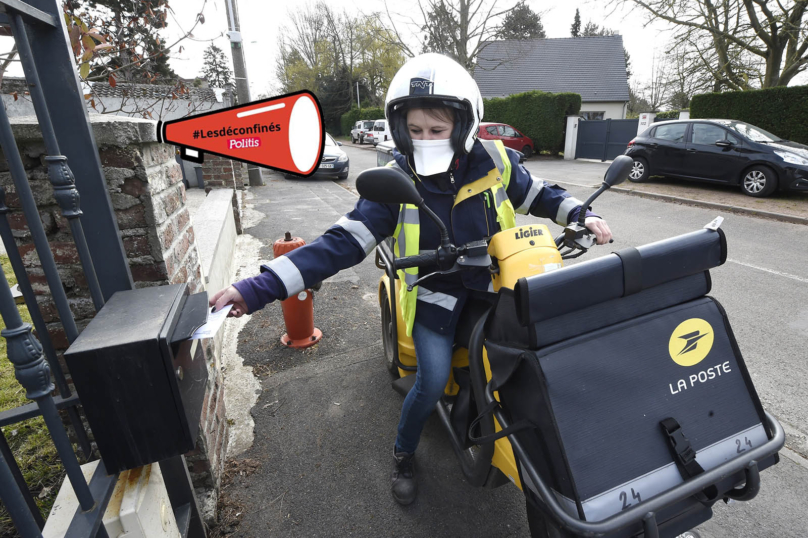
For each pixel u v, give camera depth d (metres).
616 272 1.22
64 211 1.15
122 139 1.51
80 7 2.47
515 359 1.20
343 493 2.16
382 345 3.52
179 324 1.18
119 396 1.09
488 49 28.38
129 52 2.72
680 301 1.36
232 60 12.18
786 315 3.87
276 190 11.49
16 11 0.96
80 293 1.68
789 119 10.71
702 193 9.09
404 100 1.48
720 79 14.48
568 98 18.61
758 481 1.22
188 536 1.72
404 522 2.00
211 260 3.52
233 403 2.84
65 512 1.21
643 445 1.17
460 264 1.49
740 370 1.33
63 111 1.24
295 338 3.53
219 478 2.16
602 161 17.45
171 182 1.92
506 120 20.50
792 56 13.02
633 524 1.14
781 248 5.74
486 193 1.65
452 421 1.87
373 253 5.90
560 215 1.84
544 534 1.39
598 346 1.21
